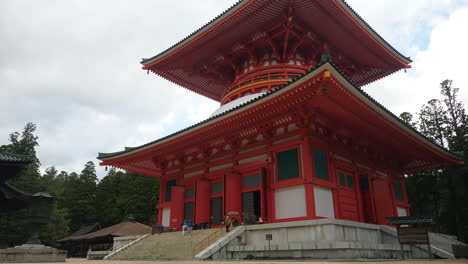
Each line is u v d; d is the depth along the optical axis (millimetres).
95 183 90438
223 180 24391
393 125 22125
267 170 21641
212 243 17578
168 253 18641
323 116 20344
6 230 51406
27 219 19922
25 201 24344
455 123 45500
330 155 21578
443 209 43906
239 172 23578
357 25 25969
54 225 61562
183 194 26969
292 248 16141
